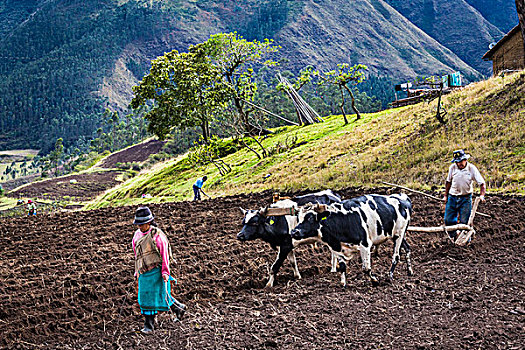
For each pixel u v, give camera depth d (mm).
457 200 11094
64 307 8594
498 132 22281
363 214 8727
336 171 24656
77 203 61281
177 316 7723
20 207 60125
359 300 8102
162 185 39312
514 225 12531
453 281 8711
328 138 34094
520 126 21859
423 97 36156
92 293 9109
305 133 39750
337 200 10000
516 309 7219
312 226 8672
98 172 89125
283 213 9078
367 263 8711
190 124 47344
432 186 19188
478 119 24469
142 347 6828
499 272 9039
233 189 28172
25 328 7645
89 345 7047
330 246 8844
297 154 32000
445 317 7176
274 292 8891
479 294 7988
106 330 7594
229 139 50062
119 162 98625
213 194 28266
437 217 14102
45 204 63656
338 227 8641
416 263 10117
